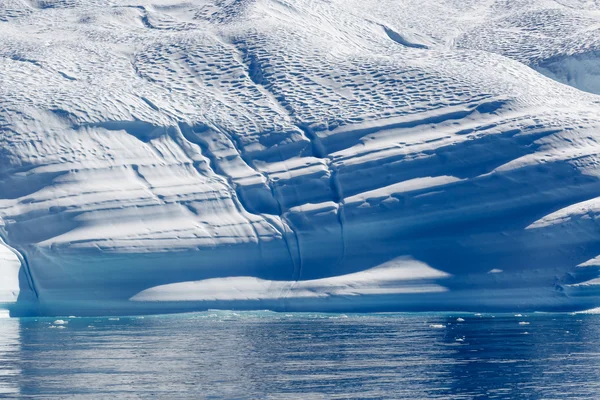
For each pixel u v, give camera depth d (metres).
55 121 192.50
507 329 137.12
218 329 141.25
